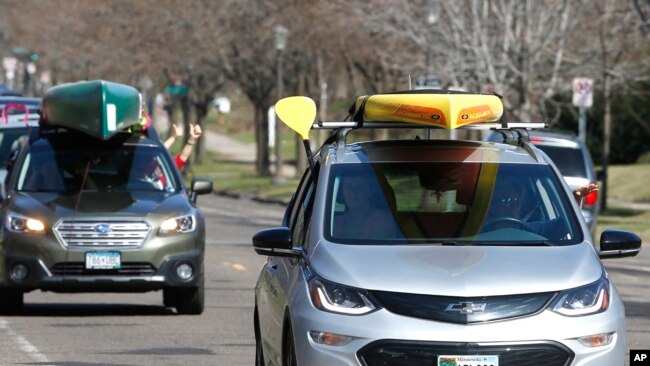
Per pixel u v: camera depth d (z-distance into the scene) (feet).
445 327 61.16
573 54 307.99
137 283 120.37
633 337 107.04
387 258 64.75
